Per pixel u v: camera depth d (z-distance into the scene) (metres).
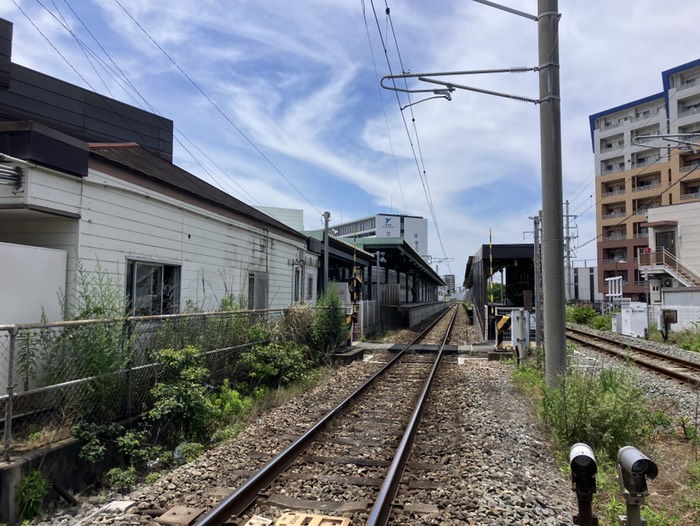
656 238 35.88
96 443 5.29
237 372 9.37
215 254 11.54
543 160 9.20
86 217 7.46
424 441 6.38
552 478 5.21
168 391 6.39
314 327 13.05
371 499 4.53
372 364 13.55
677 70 51.41
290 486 4.87
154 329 7.39
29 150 6.33
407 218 115.94
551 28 9.08
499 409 8.16
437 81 9.39
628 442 5.82
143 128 16.36
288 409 8.24
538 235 11.87
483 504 4.36
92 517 4.32
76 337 5.76
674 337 20.62
